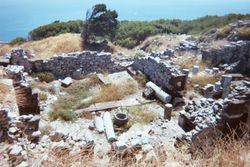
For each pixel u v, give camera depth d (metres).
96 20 29.64
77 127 10.64
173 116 11.62
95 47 27.95
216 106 8.56
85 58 17.30
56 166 4.75
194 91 13.91
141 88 14.55
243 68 16.42
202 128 7.80
